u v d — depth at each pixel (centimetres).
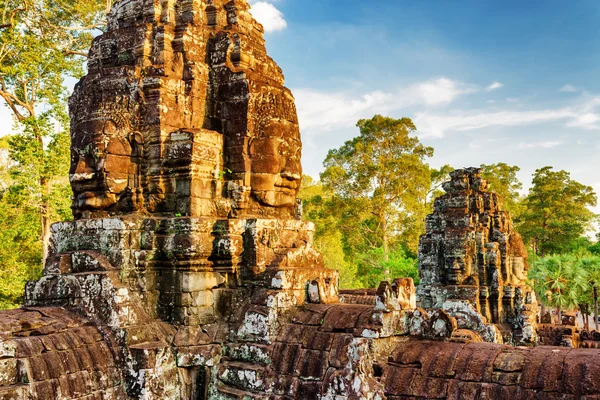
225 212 848
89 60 940
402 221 4072
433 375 622
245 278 820
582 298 3325
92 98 856
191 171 809
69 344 673
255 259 813
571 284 3112
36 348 629
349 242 4316
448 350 651
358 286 4012
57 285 777
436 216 1742
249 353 748
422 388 614
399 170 4019
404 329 707
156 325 767
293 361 709
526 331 1574
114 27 958
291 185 924
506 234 1731
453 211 1673
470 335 769
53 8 2395
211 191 838
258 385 710
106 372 692
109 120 837
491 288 1623
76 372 655
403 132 4112
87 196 821
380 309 680
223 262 808
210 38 932
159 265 805
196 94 880
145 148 841
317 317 742
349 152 4200
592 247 4897
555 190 5609
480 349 641
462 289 1569
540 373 566
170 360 739
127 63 896
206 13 954
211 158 838
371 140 4138
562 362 570
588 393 523
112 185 816
